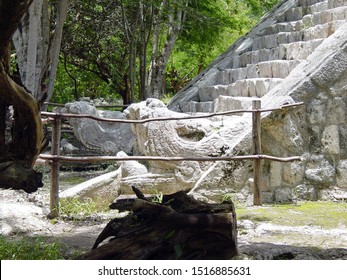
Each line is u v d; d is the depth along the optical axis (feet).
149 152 25.86
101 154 37.93
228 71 36.09
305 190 25.61
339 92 25.98
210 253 13.05
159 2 45.68
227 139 25.61
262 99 26.53
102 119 23.66
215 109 32.19
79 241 18.76
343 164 25.75
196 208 13.29
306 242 18.42
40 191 27.91
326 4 34.12
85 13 52.65
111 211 24.99
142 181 25.75
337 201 25.38
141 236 13.15
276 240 18.71
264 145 25.75
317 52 26.63
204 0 51.16
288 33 33.96
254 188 24.76
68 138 39.93
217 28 53.01
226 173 25.34
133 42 48.03
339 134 25.89
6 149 12.42
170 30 48.75
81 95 67.00
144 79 49.32
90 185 25.12
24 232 20.42
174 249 12.82
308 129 25.88
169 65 67.00
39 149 12.53
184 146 25.53
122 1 47.50
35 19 33.63
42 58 35.70
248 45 38.01
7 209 22.00
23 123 12.26
